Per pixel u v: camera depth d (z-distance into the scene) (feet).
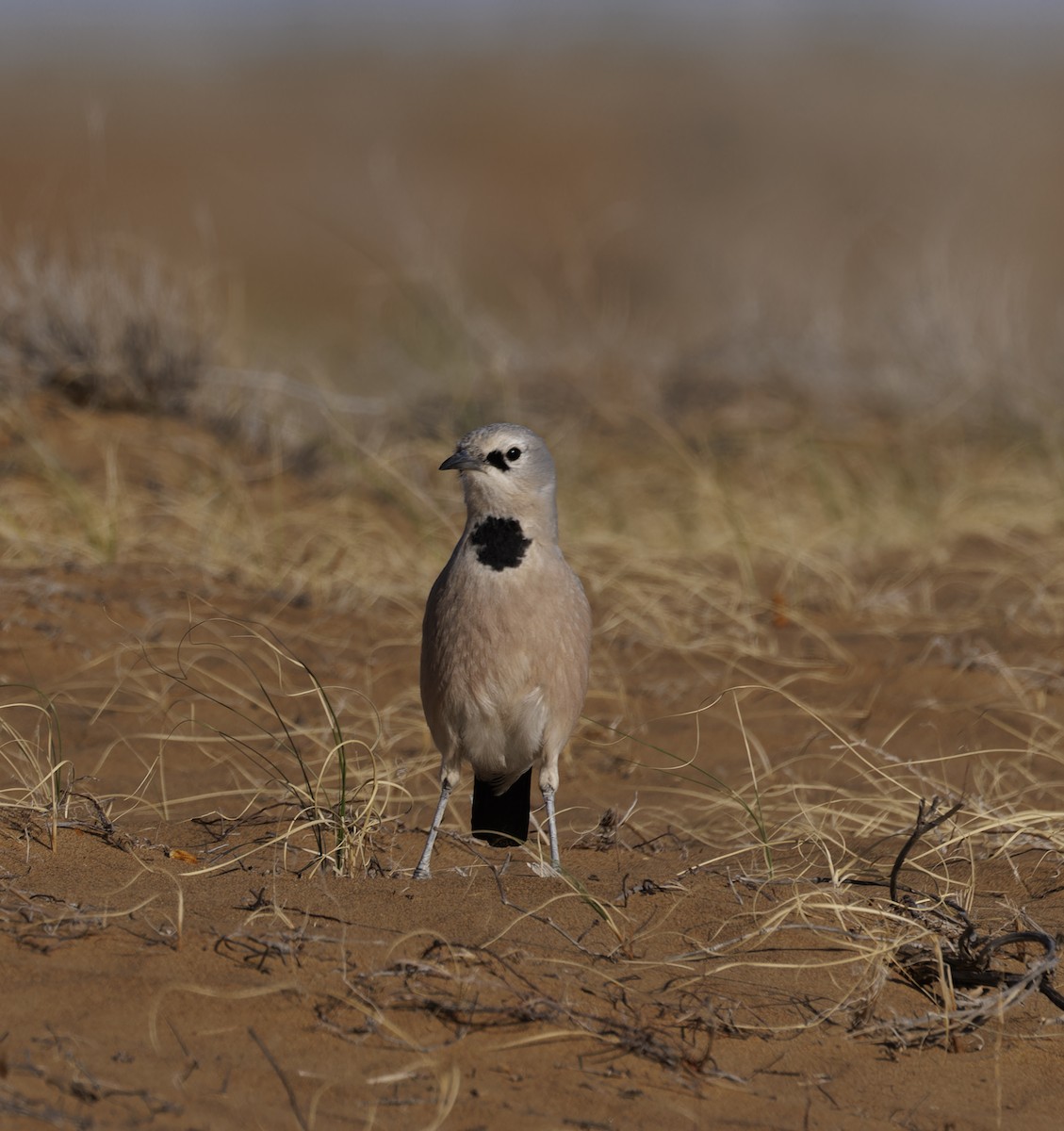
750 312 166.71
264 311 232.53
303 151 417.08
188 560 101.45
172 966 45.19
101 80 553.64
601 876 59.41
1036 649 93.50
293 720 79.77
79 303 126.52
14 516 102.94
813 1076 44.52
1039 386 157.79
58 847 55.52
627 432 149.59
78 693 79.92
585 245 238.89
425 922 51.06
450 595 59.57
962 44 618.44
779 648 95.04
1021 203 330.34
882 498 129.70
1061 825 66.18
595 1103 41.11
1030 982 50.06
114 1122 36.76
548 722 60.29
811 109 452.76
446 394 148.87
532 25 619.67
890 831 67.51
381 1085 40.42
